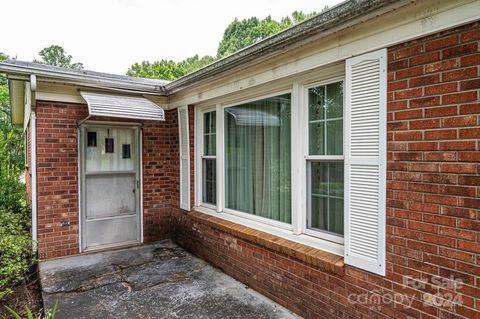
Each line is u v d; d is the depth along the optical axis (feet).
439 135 6.66
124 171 18.02
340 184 9.60
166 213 19.11
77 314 10.34
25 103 21.72
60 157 15.94
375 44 7.86
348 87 8.54
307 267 9.95
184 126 17.08
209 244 15.05
